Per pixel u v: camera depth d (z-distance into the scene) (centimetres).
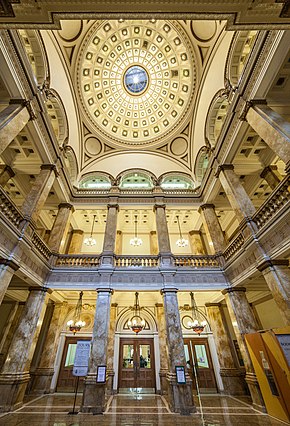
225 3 289
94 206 1073
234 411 584
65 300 1071
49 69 827
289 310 501
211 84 966
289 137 524
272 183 847
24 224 656
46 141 822
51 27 312
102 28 1059
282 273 545
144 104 1316
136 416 551
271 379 516
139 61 1221
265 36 579
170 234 1367
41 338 1015
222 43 856
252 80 653
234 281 764
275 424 467
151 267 835
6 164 872
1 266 556
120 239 1291
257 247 614
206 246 1273
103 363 650
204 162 1165
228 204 1061
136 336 1032
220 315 1022
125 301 1076
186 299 1052
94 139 1282
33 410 588
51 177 861
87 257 875
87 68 1145
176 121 1266
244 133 759
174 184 1248
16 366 610
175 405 593
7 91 638
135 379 940
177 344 686
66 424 478
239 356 958
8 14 295
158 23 1061
